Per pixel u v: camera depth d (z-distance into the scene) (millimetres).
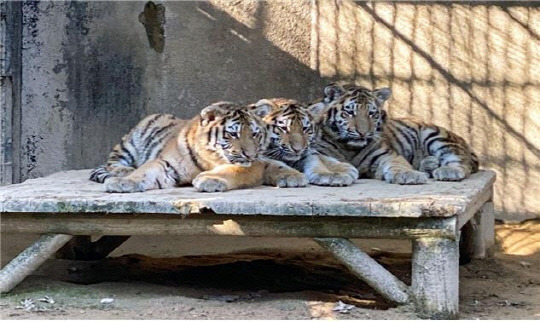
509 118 9641
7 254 8031
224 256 8164
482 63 9656
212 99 9992
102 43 9984
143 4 9938
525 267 7746
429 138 8031
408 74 9797
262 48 9992
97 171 7125
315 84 9961
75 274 7086
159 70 9961
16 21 9859
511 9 9570
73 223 5812
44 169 10023
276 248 8641
